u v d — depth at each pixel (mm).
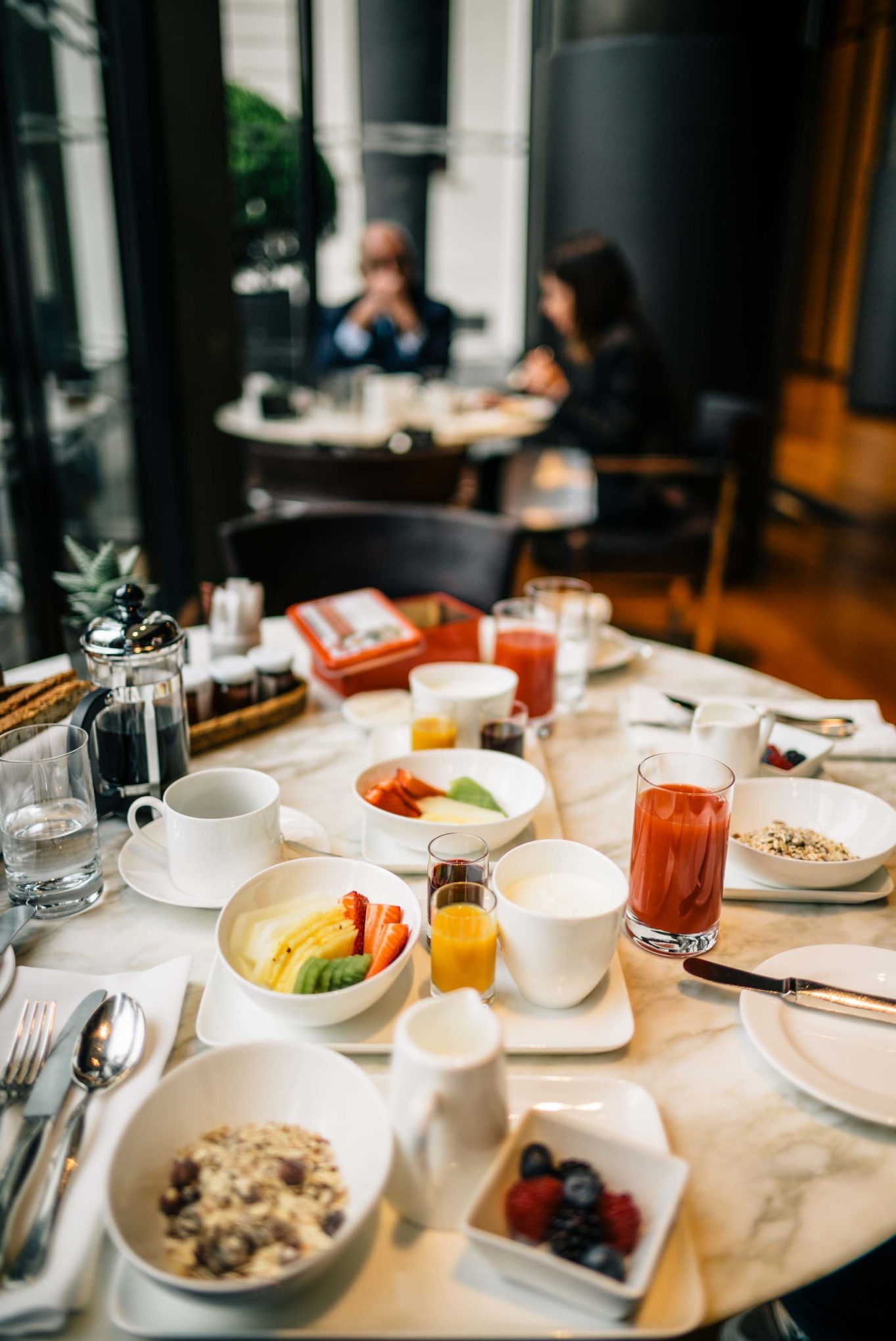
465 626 1533
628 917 957
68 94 2982
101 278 3277
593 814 1170
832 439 7598
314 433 3586
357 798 1042
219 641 1500
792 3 4035
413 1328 568
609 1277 555
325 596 2105
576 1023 816
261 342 5625
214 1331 561
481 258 6359
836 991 828
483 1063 603
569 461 4137
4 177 2633
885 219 7906
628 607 4277
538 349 4906
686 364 4531
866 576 4715
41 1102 695
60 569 2982
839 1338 959
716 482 3449
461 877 858
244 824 948
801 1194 670
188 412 3764
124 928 954
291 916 841
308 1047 681
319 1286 593
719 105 4141
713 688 1543
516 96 5855
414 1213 633
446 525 2105
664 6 4051
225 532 1996
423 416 3900
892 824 1046
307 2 4875
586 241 3586
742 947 935
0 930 896
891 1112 720
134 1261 547
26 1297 562
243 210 5211
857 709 1436
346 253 5992
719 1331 1039
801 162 4336
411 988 854
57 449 2957
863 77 8359
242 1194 608
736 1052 806
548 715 1380
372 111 5816
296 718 1419
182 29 3461
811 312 10320
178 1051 787
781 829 1061
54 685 1245
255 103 5051
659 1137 691
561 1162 626
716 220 4312
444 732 1188
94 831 991
